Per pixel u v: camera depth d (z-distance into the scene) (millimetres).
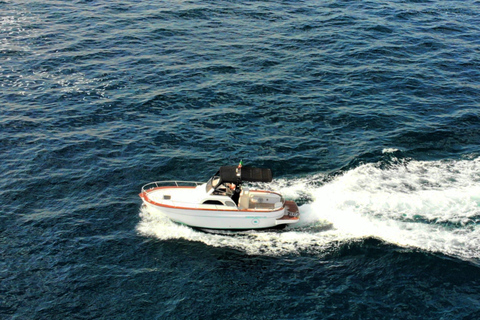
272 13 63156
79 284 26625
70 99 44438
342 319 24672
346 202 32594
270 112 42969
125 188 34156
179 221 30891
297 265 28078
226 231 30719
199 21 60656
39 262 27938
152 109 43281
